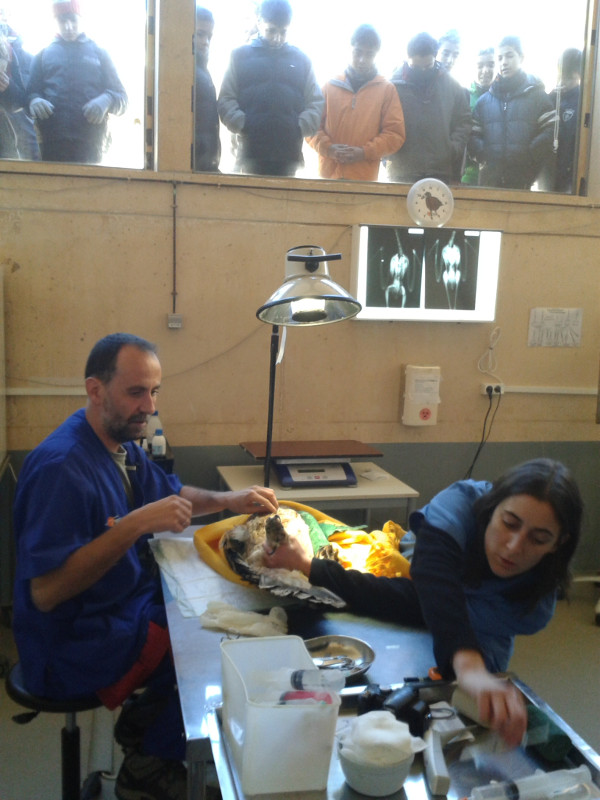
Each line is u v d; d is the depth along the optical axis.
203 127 3.12
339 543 1.94
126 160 3.11
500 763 0.96
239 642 1.05
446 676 1.16
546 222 3.39
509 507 1.20
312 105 3.26
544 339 3.46
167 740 1.59
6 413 2.96
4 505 2.97
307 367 3.23
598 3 3.44
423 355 3.34
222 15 3.11
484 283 3.28
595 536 3.65
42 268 2.92
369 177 3.33
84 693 1.56
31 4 2.94
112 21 3.02
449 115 3.40
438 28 3.35
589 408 3.57
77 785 1.68
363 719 0.94
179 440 3.15
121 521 1.52
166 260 3.03
